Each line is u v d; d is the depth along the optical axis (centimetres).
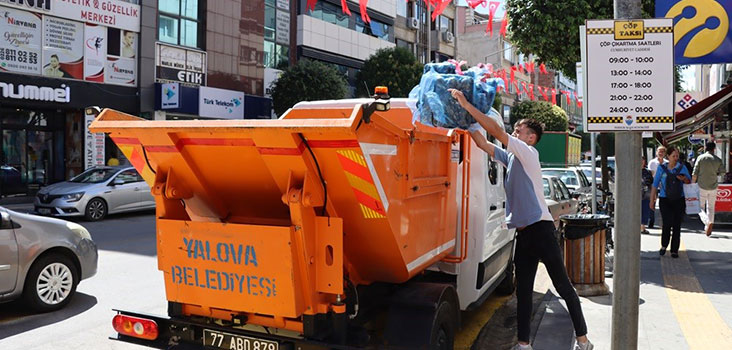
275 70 2706
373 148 320
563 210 1082
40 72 1859
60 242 647
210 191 387
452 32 4359
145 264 903
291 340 348
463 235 497
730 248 1052
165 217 387
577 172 1422
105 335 566
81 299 697
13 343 542
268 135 314
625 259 360
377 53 2908
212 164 367
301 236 332
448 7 4266
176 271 379
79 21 1953
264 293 347
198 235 364
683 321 584
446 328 411
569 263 718
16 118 1912
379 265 379
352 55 3222
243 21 2525
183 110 2167
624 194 359
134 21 2111
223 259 357
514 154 437
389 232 348
